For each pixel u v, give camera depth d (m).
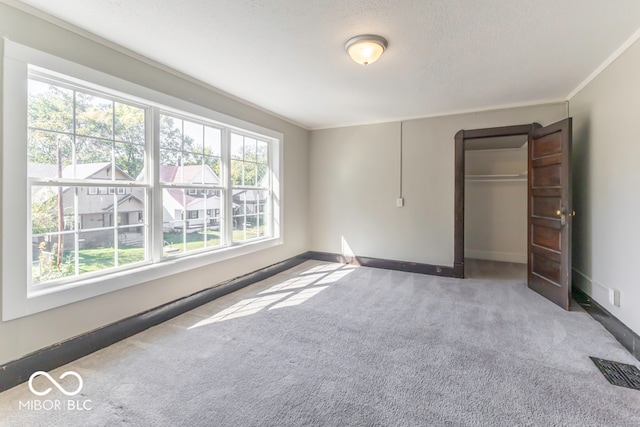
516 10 1.90
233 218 3.79
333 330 2.54
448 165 4.23
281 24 2.07
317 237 5.20
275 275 4.28
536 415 1.55
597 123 2.81
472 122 4.07
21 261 1.88
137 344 2.32
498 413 1.56
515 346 2.25
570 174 2.92
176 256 3.00
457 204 4.13
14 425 1.51
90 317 2.23
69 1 1.83
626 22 2.03
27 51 1.88
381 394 1.72
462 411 1.58
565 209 2.96
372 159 4.72
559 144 3.07
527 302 3.18
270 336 2.44
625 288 2.32
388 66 2.73
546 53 2.47
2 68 1.79
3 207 1.80
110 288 2.33
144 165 2.71
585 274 3.04
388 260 4.63
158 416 1.56
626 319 2.30
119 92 2.40
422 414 1.56
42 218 2.05
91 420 1.54
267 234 4.42
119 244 2.52
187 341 2.36
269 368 1.99
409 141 4.46
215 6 1.88
